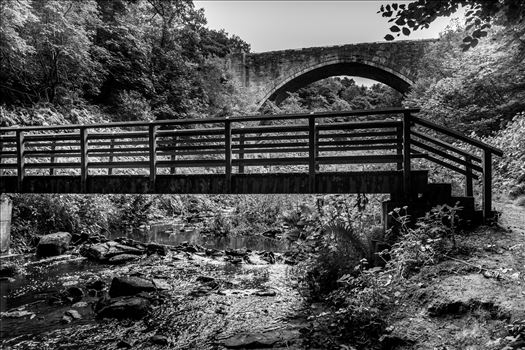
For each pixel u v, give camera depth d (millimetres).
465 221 5211
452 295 3568
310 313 4656
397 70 26031
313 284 5137
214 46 31359
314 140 5742
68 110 14984
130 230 11547
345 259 5090
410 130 5367
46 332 4445
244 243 9836
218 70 26969
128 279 5773
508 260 4109
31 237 8953
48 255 8312
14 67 13078
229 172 6172
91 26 16953
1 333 4434
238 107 26812
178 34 26562
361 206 7031
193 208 15352
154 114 20719
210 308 5117
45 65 14320
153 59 22797
